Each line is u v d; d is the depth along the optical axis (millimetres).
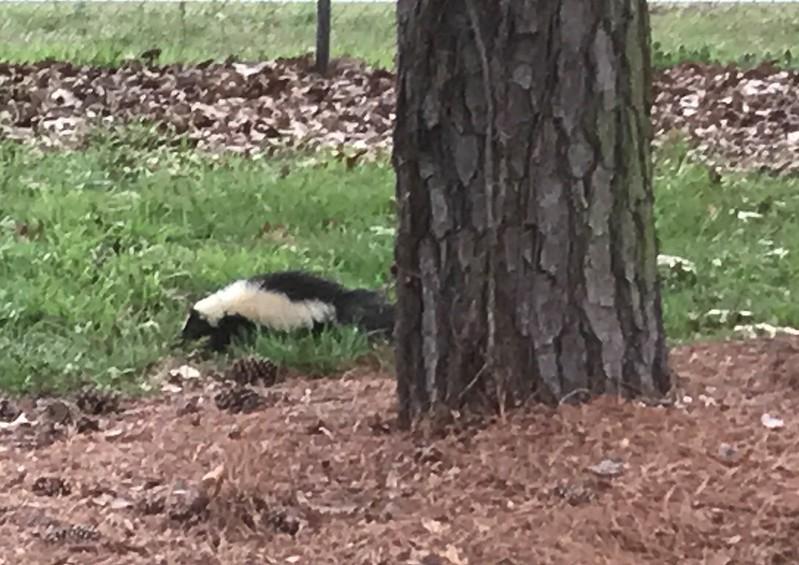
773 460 3117
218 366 4316
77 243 5203
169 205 5832
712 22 11719
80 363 4188
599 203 3254
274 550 2910
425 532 2938
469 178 3234
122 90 8289
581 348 3293
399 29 3248
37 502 3154
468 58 3193
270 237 5559
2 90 8008
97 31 10789
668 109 8273
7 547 2939
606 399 3299
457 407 3312
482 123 3209
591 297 3283
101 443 3564
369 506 3061
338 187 6180
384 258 5172
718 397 3508
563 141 3219
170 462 3359
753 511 2941
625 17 3223
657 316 3363
